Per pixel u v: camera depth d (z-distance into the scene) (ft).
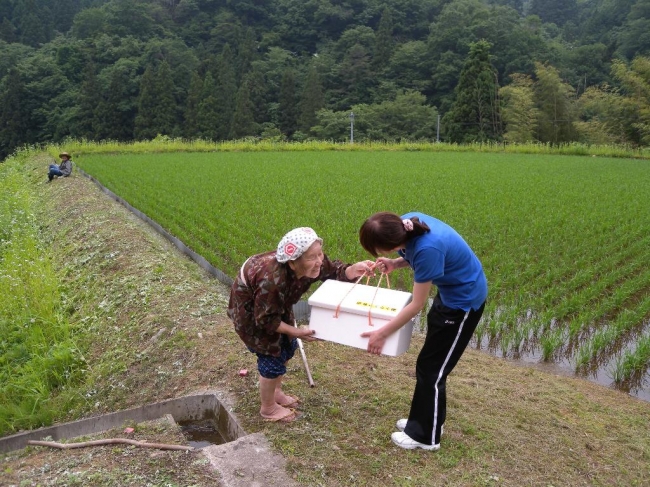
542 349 22.59
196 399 16.46
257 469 12.48
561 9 335.47
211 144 116.26
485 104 166.91
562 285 28.43
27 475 12.39
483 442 14.19
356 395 16.22
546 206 47.26
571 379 19.95
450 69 219.61
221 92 210.79
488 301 26.58
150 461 12.66
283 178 65.51
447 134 174.09
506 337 22.61
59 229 43.14
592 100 178.91
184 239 36.60
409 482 12.39
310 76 215.92
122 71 220.23
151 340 21.80
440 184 60.13
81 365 22.47
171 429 14.23
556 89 165.48
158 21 287.69
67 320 26.17
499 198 50.85
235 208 46.75
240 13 295.48
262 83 226.79
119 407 18.67
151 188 57.82
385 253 11.70
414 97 202.08
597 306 26.00
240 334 13.20
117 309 25.72
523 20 282.15
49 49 252.42
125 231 36.91
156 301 24.82
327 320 13.10
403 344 12.67
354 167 78.54
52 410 19.22
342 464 12.88
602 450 14.53
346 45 256.52
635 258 33.06
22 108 216.54
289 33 284.61
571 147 110.52
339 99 234.79
